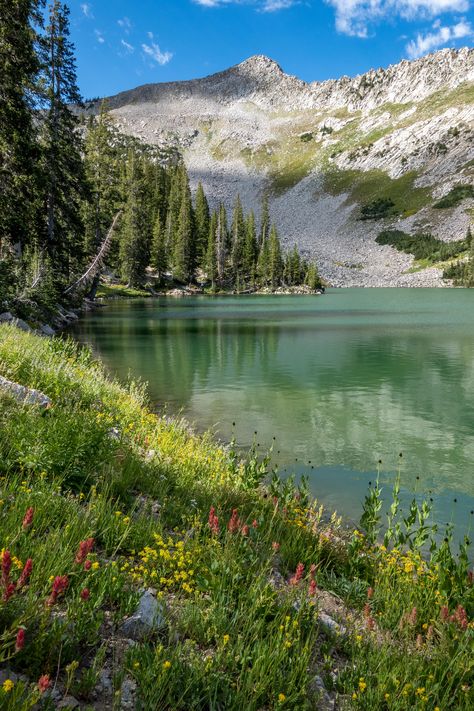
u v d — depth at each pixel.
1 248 29.81
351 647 3.95
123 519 4.67
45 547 3.65
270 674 3.18
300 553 5.46
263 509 6.37
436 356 26.47
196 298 91.56
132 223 88.12
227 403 16.41
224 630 3.59
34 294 30.91
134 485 6.31
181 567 4.23
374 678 3.54
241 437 12.80
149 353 26.91
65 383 10.05
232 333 36.88
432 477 10.44
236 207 137.62
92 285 63.62
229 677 3.15
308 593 4.48
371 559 5.84
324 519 7.91
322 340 33.09
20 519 4.04
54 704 2.57
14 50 27.17
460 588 4.77
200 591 4.09
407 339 33.53
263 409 15.72
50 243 36.97
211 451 9.30
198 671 3.05
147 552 4.22
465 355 26.73
